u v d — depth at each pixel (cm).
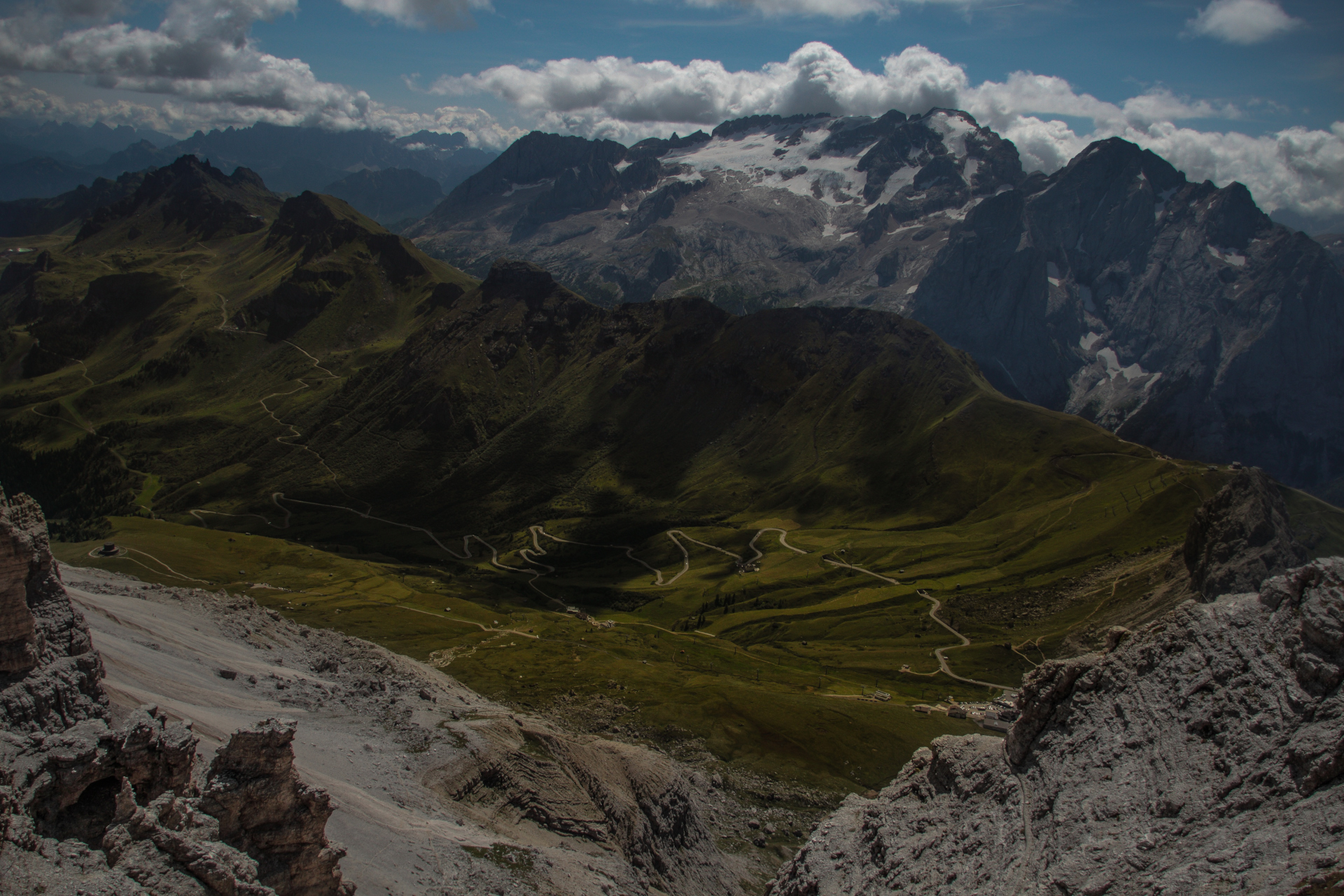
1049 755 5222
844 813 6525
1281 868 3456
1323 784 3828
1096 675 5338
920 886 4953
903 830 5634
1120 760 4775
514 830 7525
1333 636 4353
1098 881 4009
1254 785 4081
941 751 6056
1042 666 5706
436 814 6969
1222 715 4541
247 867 3612
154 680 7262
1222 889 3541
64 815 3447
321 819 4219
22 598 4862
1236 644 4794
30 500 5538
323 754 7175
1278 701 4369
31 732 4591
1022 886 4303
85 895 3036
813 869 5866
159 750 3844
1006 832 4906
